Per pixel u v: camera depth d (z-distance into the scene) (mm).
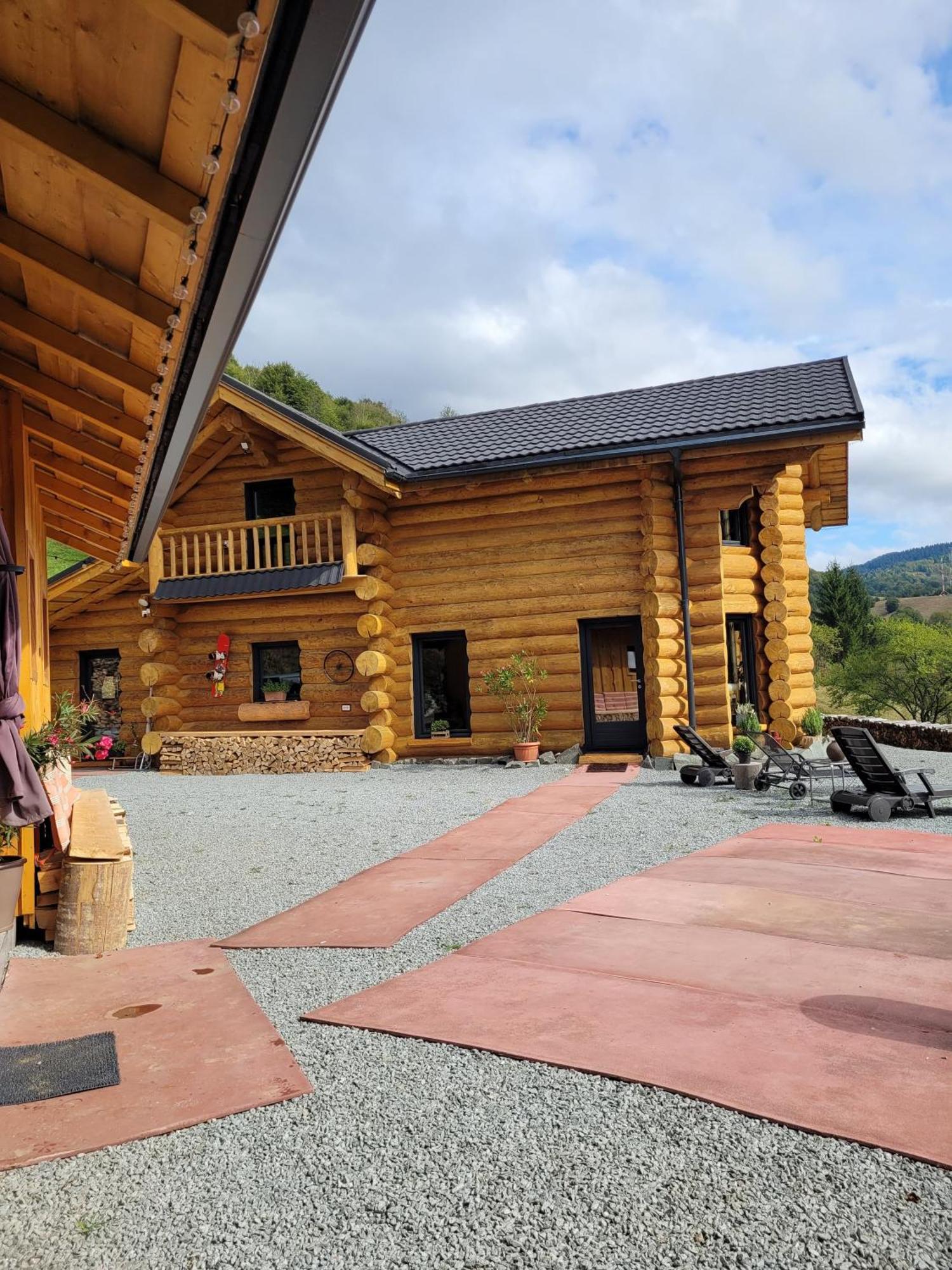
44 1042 4094
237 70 2270
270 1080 3617
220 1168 2980
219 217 2979
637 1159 2898
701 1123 3088
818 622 43125
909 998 4152
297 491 17047
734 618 15250
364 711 16156
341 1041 3990
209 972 5113
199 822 10586
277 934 5867
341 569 15539
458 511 15578
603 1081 3449
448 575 15656
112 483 7672
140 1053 3945
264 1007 4508
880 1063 3465
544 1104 3297
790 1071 3426
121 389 5148
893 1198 2611
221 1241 2592
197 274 3365
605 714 17453
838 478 17203
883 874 6641
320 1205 2754
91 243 3721
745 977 4535
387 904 6488
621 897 6266
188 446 5699
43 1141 3176
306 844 9039
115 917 5668
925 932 5199
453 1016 4188
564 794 11422
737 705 14984
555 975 4699
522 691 15086
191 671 17406
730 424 13641
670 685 14180
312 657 16609
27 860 5754
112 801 8406
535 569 15180
